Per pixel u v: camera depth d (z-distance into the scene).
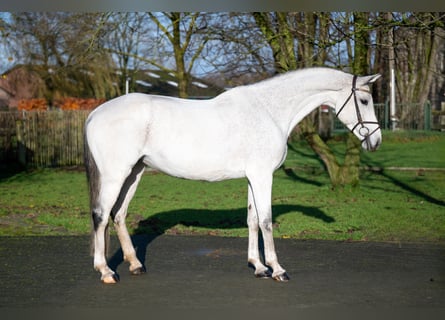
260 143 6.13
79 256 7.23
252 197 6.41
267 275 6.19
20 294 5.57
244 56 11.04
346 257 7.16
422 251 7.49
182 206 11.06
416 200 11.44
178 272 6.46
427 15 8.76
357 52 11.03
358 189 12.23
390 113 29.30
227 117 6.12
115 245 7.97
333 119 29.20
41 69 31.67
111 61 32.00
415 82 31.00
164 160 6.03
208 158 6.02
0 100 35.72
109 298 5.45
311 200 11.56
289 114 6.41
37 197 12.33
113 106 5.99
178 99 6.27
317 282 6.02
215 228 9.05
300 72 6.46
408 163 17.89
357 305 5.24
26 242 8.05
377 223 9.24
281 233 8.59
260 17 11.16
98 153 5.93
